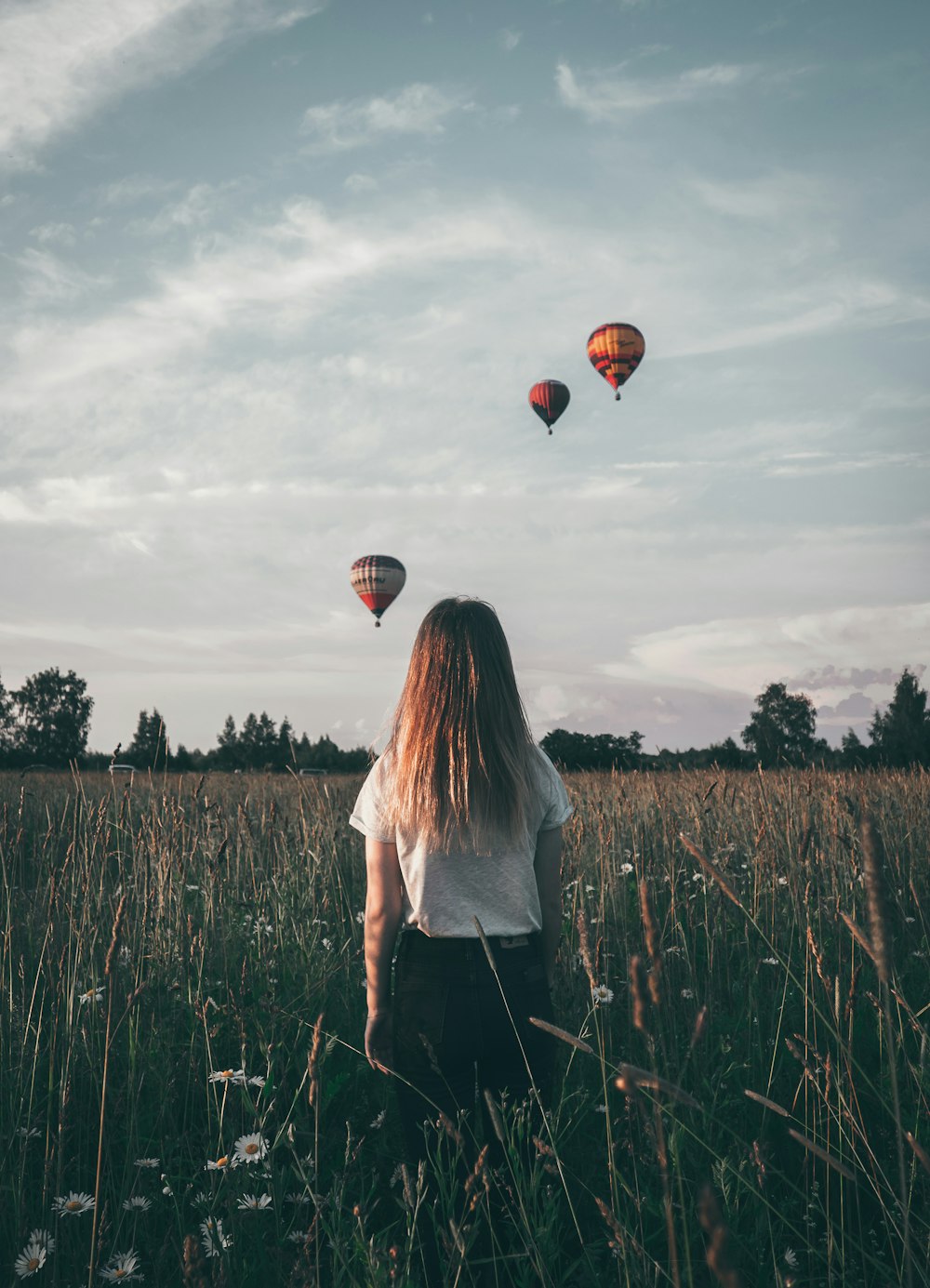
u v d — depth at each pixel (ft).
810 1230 6.38
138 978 9.79
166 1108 8.20
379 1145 8.04
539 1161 6.19
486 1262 5.86
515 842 6.53
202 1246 6.09
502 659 6.75
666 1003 5.91
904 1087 7.45
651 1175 6.92
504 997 6.40
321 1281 5.96
